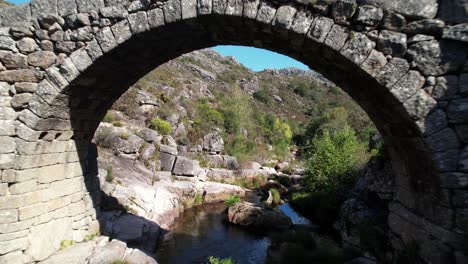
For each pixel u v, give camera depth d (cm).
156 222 1123
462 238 405
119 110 2195
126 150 1600
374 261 730
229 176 2164
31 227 601
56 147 641
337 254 855
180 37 559
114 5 497
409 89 408
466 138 392
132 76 690
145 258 730
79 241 742
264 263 912
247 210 1304
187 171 1806
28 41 536
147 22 487
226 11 454
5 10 536
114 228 894
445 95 398
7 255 559
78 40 523
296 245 939
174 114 2502
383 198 903
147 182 1433
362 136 3544
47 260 634
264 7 446
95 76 574
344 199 1288
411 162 514
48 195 643
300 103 7019
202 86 4159
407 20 411
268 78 8225
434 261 458
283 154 3406
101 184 1102
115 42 502
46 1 525
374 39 420
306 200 1566
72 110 620
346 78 541
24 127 550
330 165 1619
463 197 395
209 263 897
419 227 506
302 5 438
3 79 544
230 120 3086
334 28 427
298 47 510
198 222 1299
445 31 392
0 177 548
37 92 542
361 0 420
